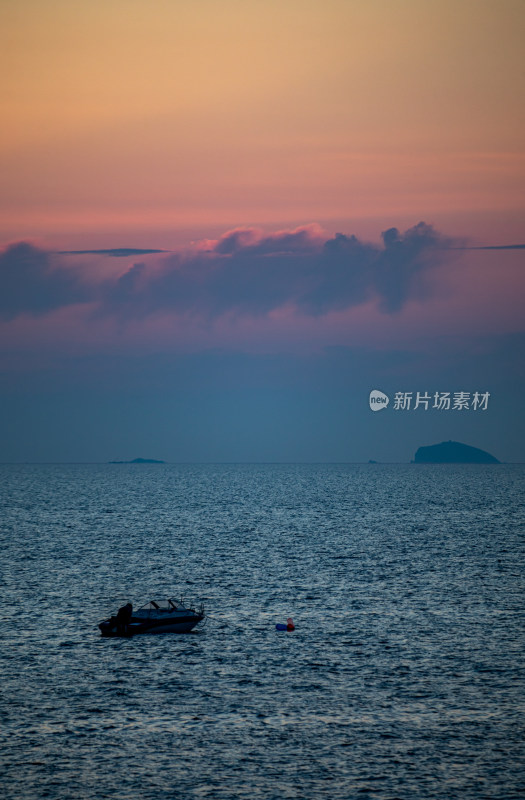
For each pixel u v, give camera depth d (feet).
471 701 215.10
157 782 173.27
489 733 195.52
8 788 170.30
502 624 292.61
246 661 249.14
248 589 358.64
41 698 217.15
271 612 312.91
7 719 203.41
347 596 343.26
